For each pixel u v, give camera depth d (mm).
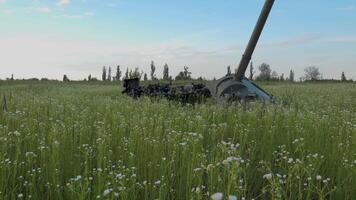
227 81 19656
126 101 18297
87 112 13547
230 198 3301
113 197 5105
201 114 13328
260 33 19500
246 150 8391
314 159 6887
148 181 6238
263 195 6227
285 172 6812
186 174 6215
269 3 19125
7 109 13969
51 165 6406
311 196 6191
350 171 6426
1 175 5809
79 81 63719
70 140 8039
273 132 8977
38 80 62344
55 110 14555
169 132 8727
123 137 8492
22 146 7953
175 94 19781
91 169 6992
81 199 5039
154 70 66000
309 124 10430
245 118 11727
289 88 36031
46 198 5891
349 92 30453
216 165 5586
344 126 10516
